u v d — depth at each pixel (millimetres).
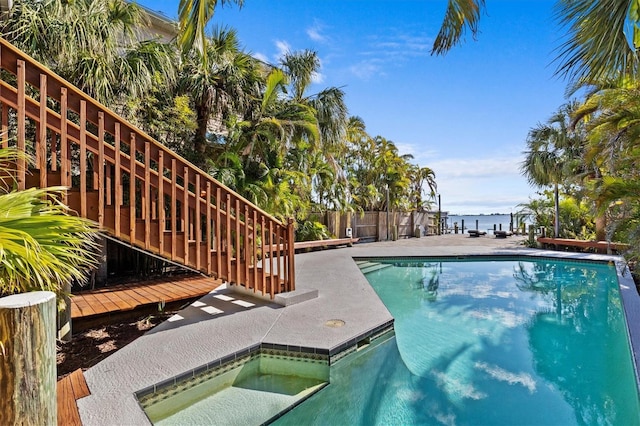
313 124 8641
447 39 3885
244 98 7738
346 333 3260
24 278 2037
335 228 12508
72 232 2320
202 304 4277
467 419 2496
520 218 12953
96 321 4070
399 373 3201
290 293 4484
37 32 4320
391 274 8242
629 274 6254
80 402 2066
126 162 3191
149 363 2592
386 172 16266
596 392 2857
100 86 4832
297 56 9805
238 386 2762
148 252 3311
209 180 3662
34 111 2678
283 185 8156
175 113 6340
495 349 3787
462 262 9656
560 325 4551
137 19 5730
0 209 1998
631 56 2832
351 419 2488
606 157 6047
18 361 1395
